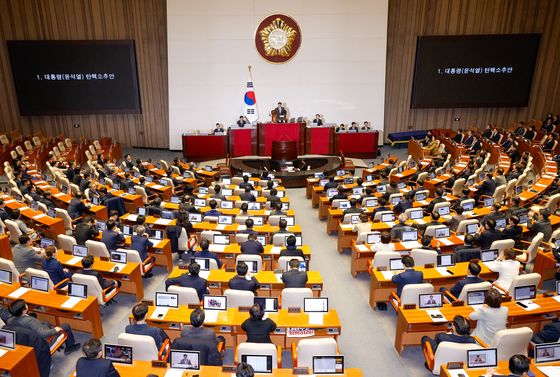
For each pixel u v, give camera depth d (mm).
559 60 24750
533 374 5230
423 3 23703
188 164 20375
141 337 5898
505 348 6109
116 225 11133
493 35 23453
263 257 9766
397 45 24234
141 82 24359
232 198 14273
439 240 10188
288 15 23016
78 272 8461
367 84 24047
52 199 14266
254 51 23406
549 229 10461
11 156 20906
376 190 14570
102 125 25156
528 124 25094
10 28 23156
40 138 23969
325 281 10414
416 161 21641
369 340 8148
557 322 6941
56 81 23328
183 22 22984
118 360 5824
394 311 9102
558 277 7906
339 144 22422
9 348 6066
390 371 7293
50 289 8016
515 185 14766
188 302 7438
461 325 6125
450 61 23797
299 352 5938
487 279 8969
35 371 6156
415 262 9242
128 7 23234
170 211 12031
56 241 11906
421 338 7320
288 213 12781
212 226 11383
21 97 23422
